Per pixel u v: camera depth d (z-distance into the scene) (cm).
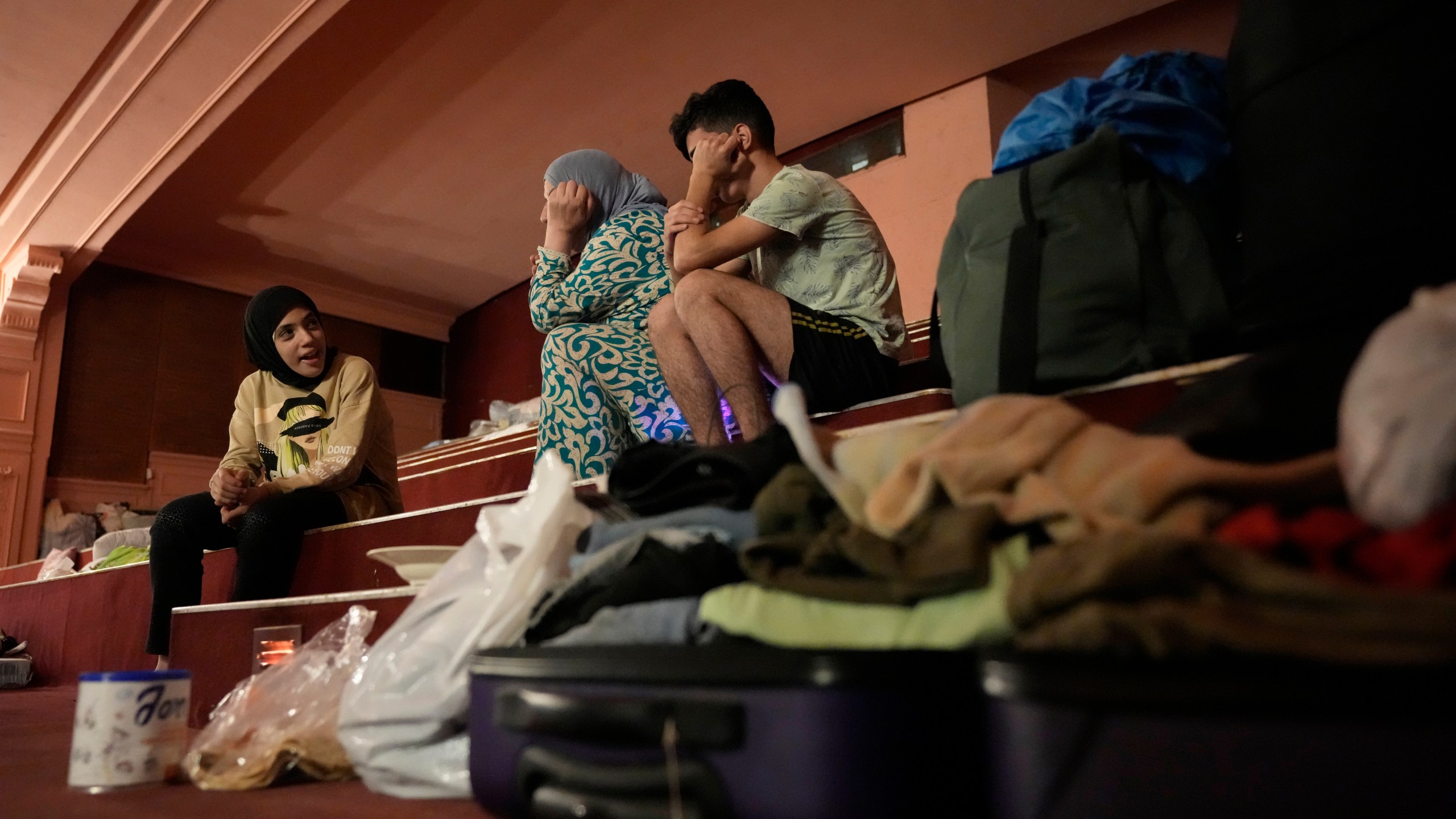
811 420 169
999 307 125
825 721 72
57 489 502
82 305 521
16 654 344
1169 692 59
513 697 90
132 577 290
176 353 550
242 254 547
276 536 213
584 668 85
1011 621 74
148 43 343
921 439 93
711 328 166
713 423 176
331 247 542
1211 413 86
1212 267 119
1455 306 69
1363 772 54
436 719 108
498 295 619
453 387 646
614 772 81
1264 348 106
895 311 185
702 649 79
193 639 198
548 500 115
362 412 236
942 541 81
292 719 125
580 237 229
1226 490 76
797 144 456
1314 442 81
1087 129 132
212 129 387
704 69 392
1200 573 67
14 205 450
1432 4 95
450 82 395
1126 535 69
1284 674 57
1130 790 60
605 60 385
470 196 486
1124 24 364
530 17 360
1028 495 81
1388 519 67
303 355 240
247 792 112
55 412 505
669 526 108
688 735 77
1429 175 92
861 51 381
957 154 399
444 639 113
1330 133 100
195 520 228
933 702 74
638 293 210
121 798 109
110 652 296
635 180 233
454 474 338
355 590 208
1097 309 120
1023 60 391
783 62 388
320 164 453
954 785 74
